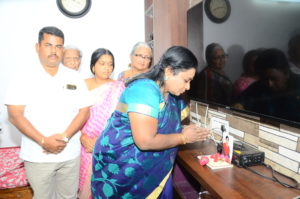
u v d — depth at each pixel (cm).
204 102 168
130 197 111
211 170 112
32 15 266
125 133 104
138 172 106
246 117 133
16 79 144
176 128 112
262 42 109
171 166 116
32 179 151
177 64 94
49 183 155
